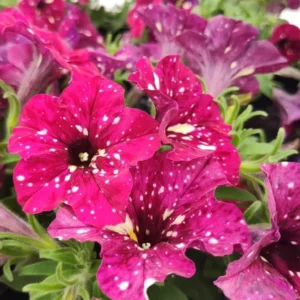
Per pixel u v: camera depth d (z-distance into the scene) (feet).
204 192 0.49
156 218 0.50
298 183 0.48
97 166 0.48
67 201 0.46
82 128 0.51
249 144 0.65
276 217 0.48
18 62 0.63
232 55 0.72
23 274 0.55
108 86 0.51
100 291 0.51
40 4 0.85
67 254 0.52
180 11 0.78
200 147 0.53
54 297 0.52
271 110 0.96
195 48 0.71
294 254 0.50
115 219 0.45
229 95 0.79
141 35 0.96
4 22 0.59
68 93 0.50
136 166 0.50
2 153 0.61
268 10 1.21
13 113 0.60
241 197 0.59
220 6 1.07
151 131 0.49
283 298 0.45
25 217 0.62
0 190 0.65
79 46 0.87
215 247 0.45
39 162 0.48
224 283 0.43
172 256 0.45
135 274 0.43
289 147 0.87
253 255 0.45
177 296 0.53
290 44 0.98
